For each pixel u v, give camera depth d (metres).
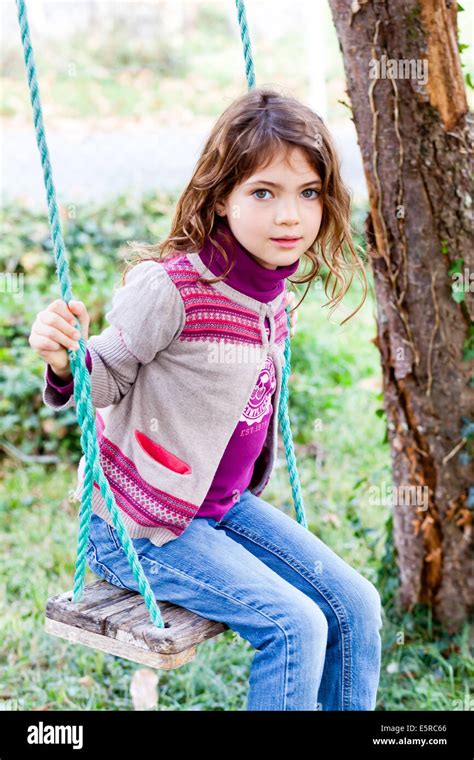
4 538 4.21
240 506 2.34
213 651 3.42
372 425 5.07
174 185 7.37
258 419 2.21
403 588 3.46
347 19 2.93
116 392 2.07
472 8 8.41
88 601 2.09
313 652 1.96
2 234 6.09
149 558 2.10
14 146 8.54
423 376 3.17
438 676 3.22
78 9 12.89
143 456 2.07
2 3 11.50
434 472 3.27
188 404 2.08
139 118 9.91
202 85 11.27
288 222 2.01
